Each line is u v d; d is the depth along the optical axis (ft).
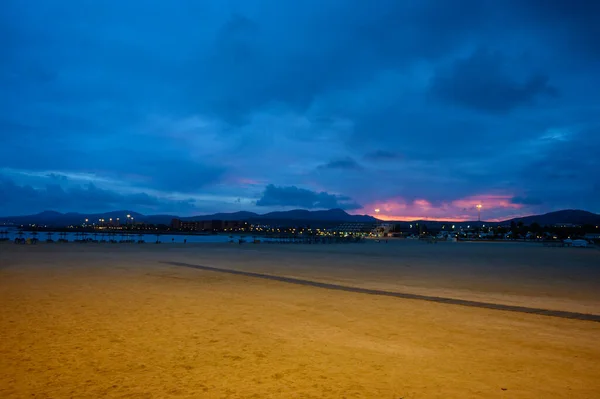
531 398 14.06
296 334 22.89
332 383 15.31
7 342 20.40
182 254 100.42
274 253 114.21
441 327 25.04
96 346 19.89
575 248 194.08
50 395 13.89
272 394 14.20
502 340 22.02
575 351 19.99
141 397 13.82
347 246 193.36
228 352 19.21
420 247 187.83
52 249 111.24
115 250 112.78
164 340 21.18
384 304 33.24
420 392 14.52
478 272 63.93
